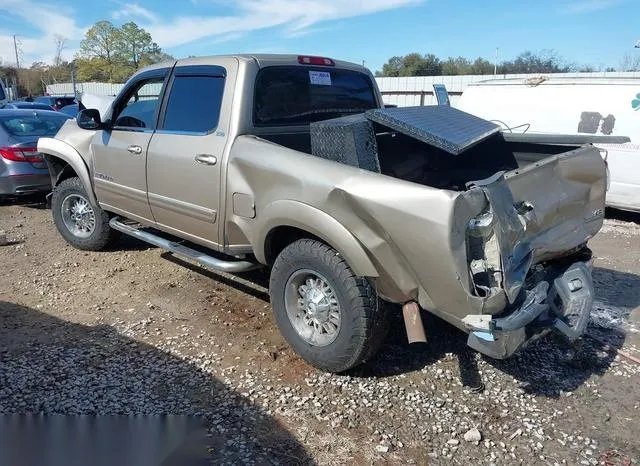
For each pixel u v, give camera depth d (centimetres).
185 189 440
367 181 312
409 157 448
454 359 392
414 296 316
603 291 534
